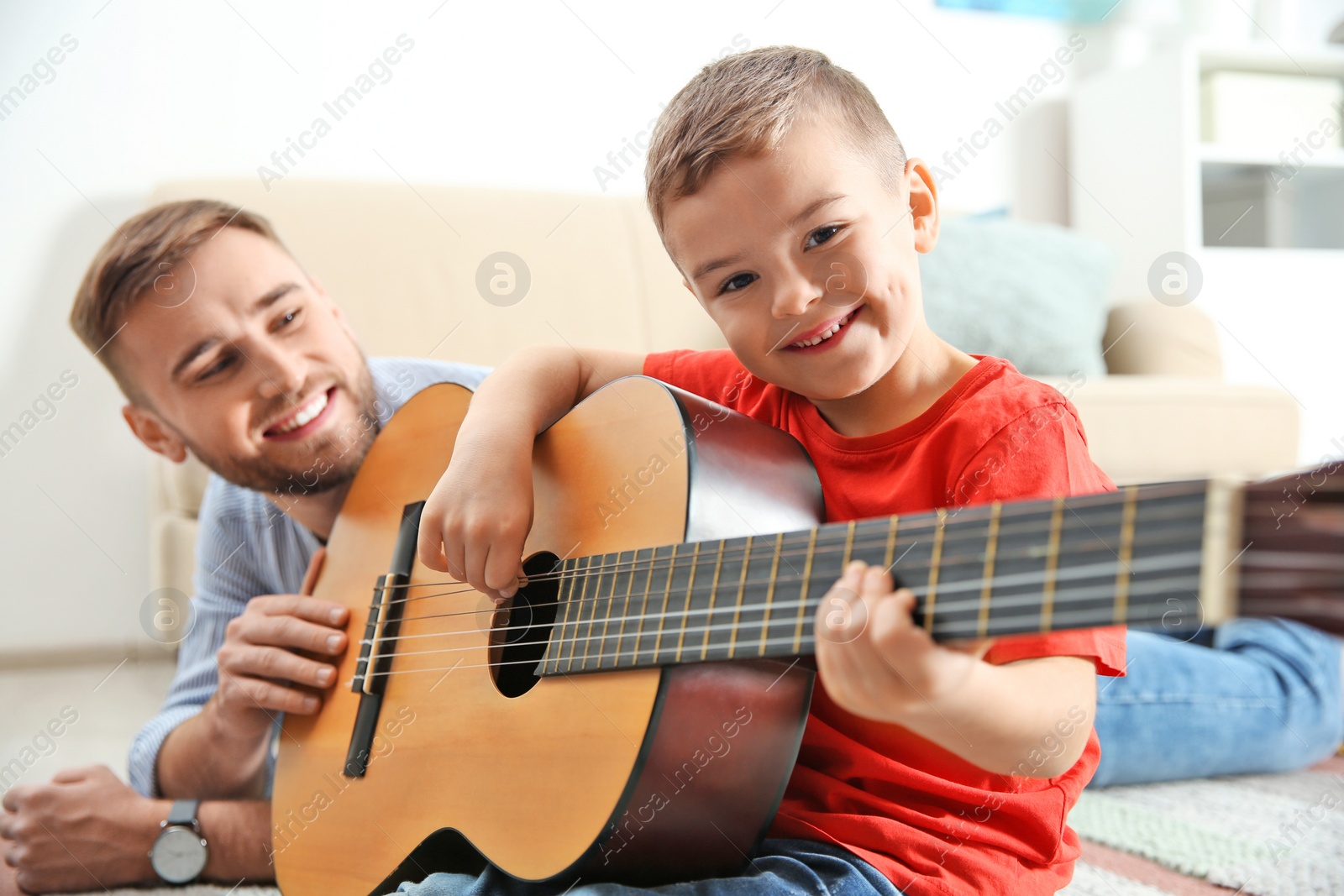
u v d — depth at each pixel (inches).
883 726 28.3
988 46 111.6
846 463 30.9
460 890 26.6
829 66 31.4
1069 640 24.8
